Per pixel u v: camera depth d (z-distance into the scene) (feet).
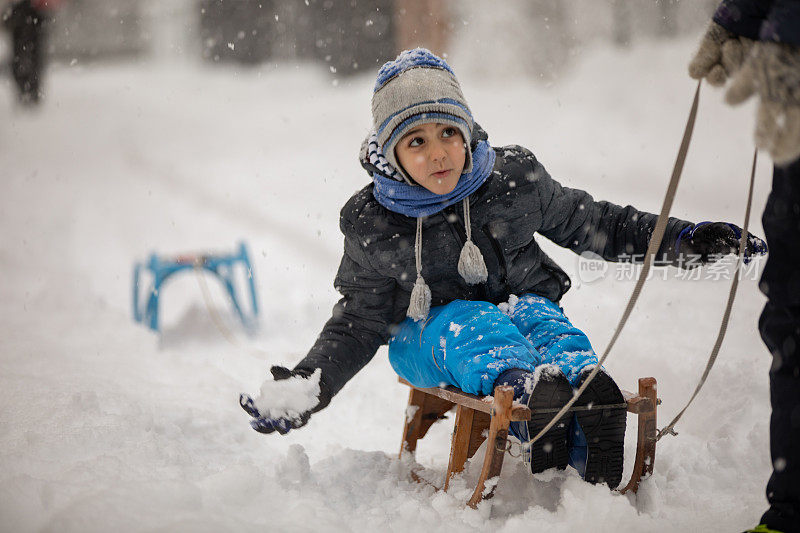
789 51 23.62
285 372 34.30
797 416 25.55
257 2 289.94
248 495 32.30
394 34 230.07
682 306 57.41
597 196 101.55
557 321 36.24
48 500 30.37
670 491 34.63
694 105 27.78
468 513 32.30
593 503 30.99
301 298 81.46
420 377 36.42
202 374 53.78
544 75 177.68
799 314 25.77
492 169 36.35
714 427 43.09
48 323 64.28
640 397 32.22
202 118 223.71
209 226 117.19
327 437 48.24
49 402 41.39
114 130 218.38
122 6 367.86
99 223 122.62
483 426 35.68
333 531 29.94
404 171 35.27
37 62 257.14
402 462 40.04
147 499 29.89
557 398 29.94
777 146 23.66
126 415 40.29
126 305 82.79
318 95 231.30
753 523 31.35
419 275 35.94
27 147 200.95
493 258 36.91
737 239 34.06
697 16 153.28
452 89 34.73
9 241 110.83
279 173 150.61
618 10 165.99
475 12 189.88
